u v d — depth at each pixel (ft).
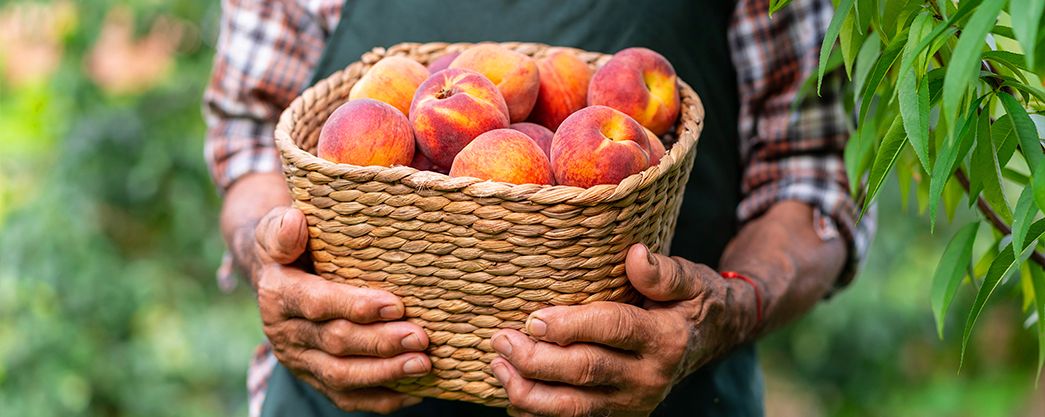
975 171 2.80
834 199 4.38
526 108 3.58
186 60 12.03
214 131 4.91
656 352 3.33
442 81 3.40
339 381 3.51
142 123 11.82
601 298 3.28
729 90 4.41
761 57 4.37
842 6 2.81
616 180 3.16
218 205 12.04
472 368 3.40
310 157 3.21
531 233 3.10
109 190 11.79
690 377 4.36
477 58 3.55
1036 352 14.02
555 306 3.23
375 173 3.10
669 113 3.62
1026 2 2.14
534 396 3.30
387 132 3.26
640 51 3.66
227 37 4.89
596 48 4.25
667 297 3.34
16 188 11.94
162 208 11.93
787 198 4.45
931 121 3.22
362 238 3.26
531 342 3.25
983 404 13.53
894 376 13.34
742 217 4.60
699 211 4.31
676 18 4.24
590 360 3.24
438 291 3.28
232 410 11.40
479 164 3.15
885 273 12.51
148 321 11.53
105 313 11.27
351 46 4.43
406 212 3.14
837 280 4.73
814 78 3.85
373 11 4.42
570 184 3.19
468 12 4.33
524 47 3.95
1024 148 2.63
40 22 12.25
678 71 4.25
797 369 13.42
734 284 3.92
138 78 12.04
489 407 4.30
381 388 3.67
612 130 3.28
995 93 2.72
